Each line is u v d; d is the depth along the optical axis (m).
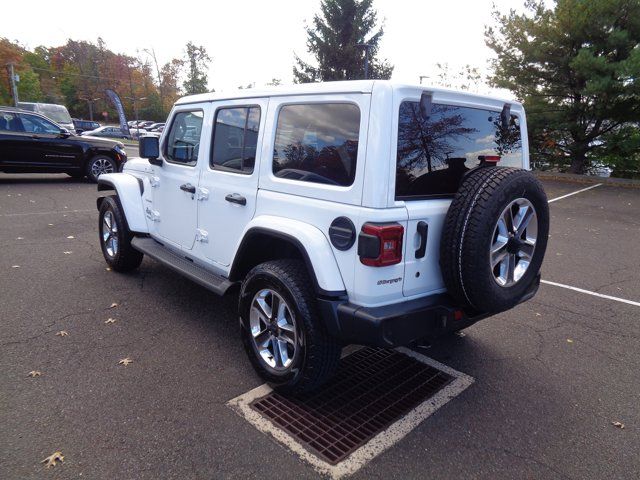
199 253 4.07
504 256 2.91
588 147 17.45
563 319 4.66
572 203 12.51
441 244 2.79
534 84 17.44
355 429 2.82
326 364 2.89
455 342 4.08
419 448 2.67
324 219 2.80
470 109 3.09
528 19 16.59
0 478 2.32
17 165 11.56
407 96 2.65
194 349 3.73
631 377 3.56
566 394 3.30
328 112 2.84
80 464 2.44
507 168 2.83
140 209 5.02
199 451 2.57
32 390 3.07
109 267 5.66
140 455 2.52
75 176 13.19
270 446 2.63
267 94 3.29
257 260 3.48
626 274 6.25
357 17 36.12
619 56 15.45
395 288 2.71
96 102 82.25
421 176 2.82
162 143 4.54
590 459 2.63
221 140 3.73
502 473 2.50
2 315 4.21
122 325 4.11
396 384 3.36
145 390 3.13
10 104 57.91
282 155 3.14
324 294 2.74
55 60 87.56
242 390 3.19
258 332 3.23
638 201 12.87
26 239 6.84
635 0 14.70
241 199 3.42
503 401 3.18
